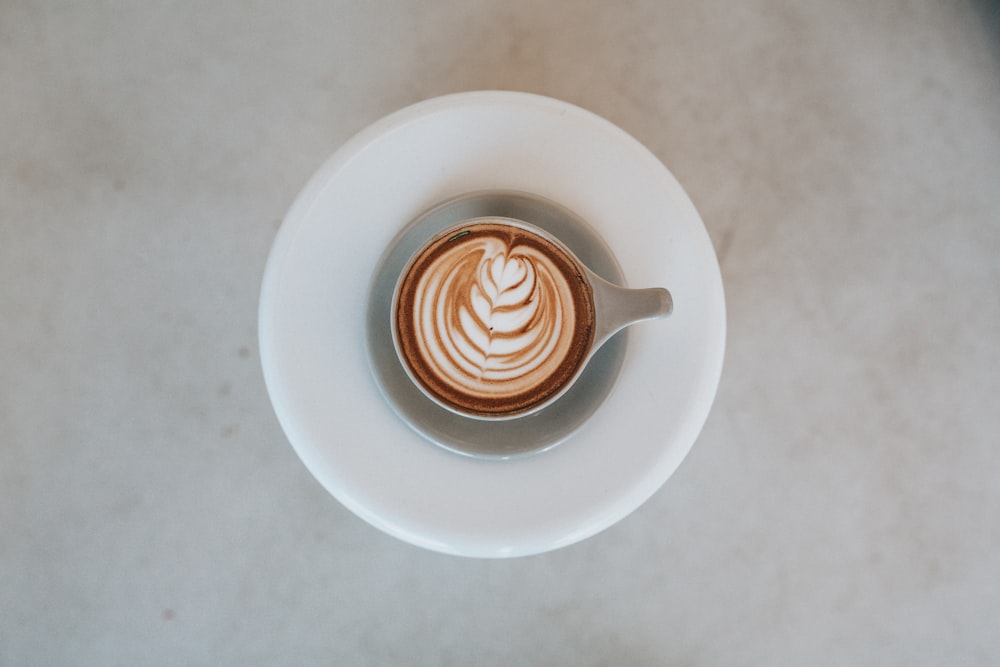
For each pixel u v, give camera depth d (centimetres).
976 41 77
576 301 66
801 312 75
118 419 74
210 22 77
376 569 73
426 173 67
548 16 77
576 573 74
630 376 66
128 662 73
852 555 74
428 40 77
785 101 77
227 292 75
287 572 73
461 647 73
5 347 74
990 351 75
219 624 73
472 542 65
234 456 74
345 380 66
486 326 66
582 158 67
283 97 76
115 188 75
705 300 66
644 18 77
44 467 73
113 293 75
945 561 74
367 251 67
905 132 77
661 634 73
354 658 73
